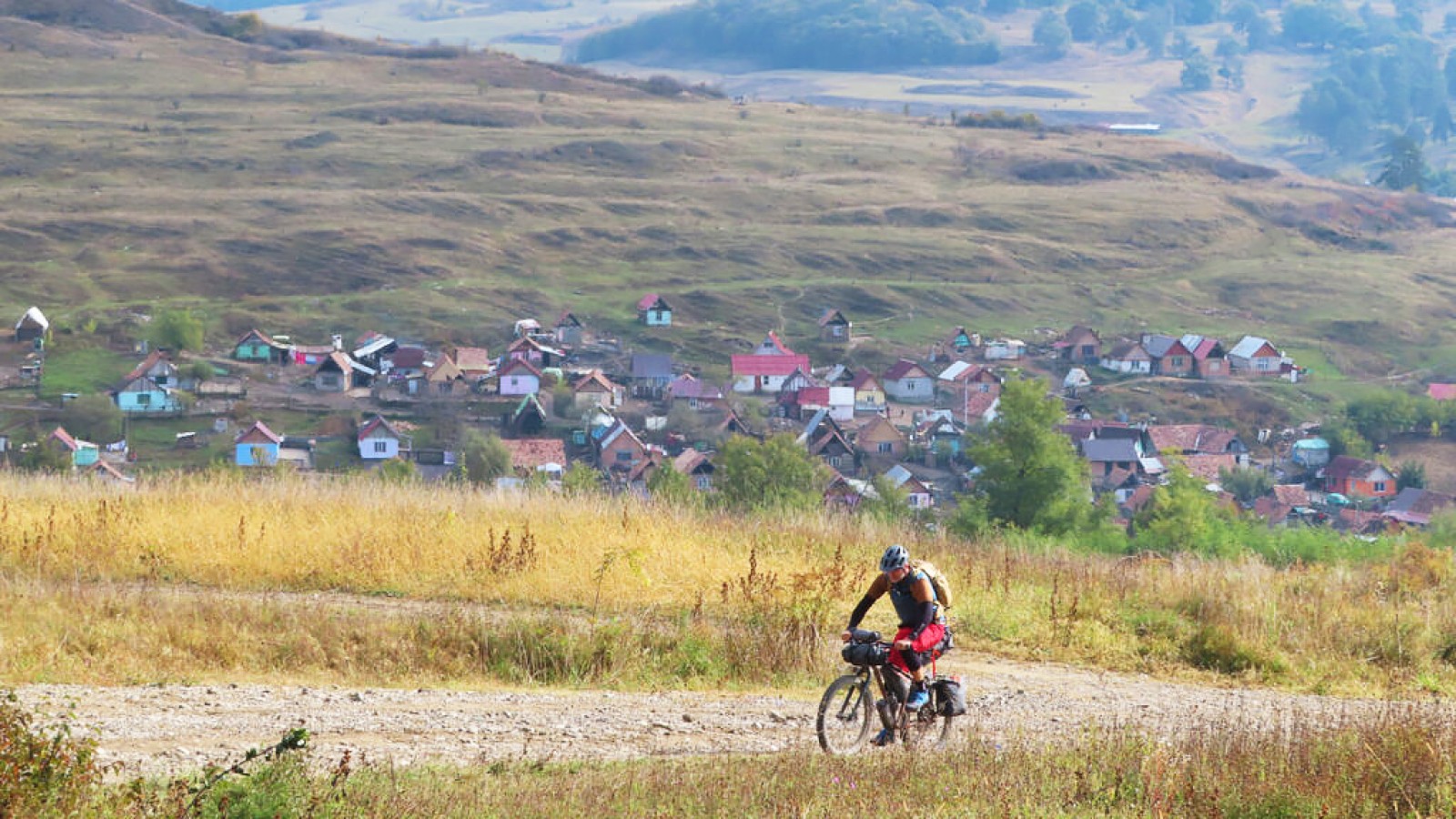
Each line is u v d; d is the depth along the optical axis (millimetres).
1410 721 22109
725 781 17984
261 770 16016
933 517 95562
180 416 194500
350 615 32438
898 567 21438
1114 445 197625
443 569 39406
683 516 50438
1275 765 19156
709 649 31453
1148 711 28281
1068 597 40188
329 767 19031
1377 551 60844
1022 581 43562
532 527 44844
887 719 21281
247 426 192750
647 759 20922
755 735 23969
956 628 36906
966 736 22750
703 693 28266
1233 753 19672
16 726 15508
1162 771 18453
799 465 115750
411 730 22797
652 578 39375
